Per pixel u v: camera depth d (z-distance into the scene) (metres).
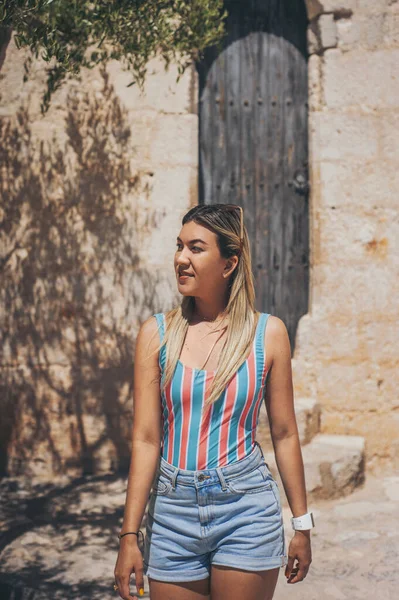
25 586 3.97
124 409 5.96
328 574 4.13
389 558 4.35
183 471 2.25
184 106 5.90
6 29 4.00
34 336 5.93
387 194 6.05
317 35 6.10
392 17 5.98
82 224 5.90
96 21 3.98
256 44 6.40
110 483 5.71
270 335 2.35
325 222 6.10
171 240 5.93
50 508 5.18
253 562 2.22
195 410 2.27
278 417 2.38
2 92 5.80
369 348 6.11
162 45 4.70
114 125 5.87
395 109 6.02
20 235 5.90
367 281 6.09
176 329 2.34
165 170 5.92
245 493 2.26
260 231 6.47
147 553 2.32
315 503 5.37
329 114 6.07
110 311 5.93
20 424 5.96
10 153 5.85
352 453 5.65
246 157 6.43
